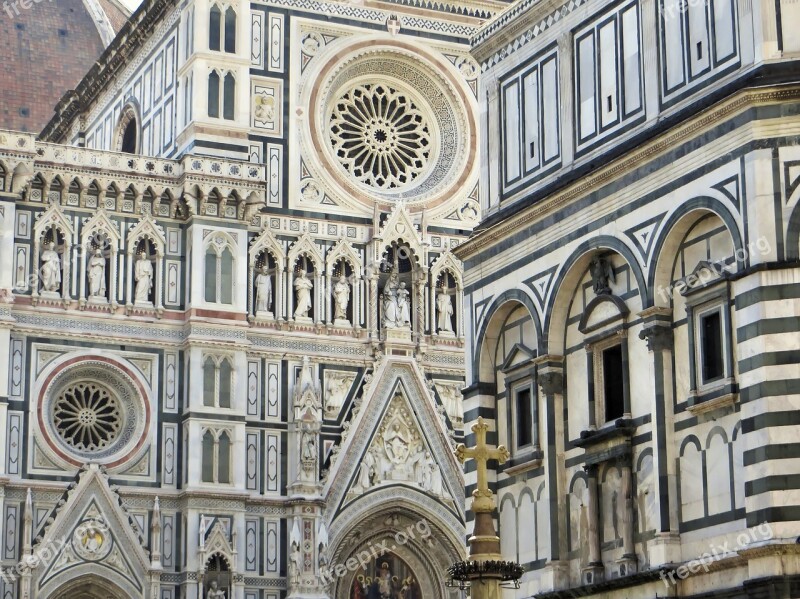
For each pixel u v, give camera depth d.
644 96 49.12
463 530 89.00
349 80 94.19
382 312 90.38
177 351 85.12
